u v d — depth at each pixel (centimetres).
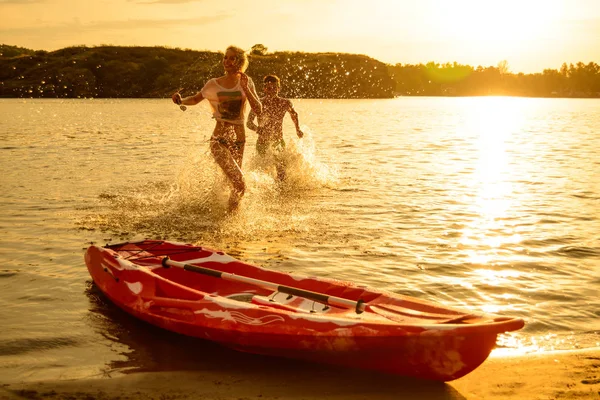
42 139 2003
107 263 546
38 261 638
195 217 845
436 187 1145
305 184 1147
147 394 374
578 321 500
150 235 746
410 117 4256
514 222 853
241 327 431
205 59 8988
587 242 746
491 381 395
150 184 1111
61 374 402
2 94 7525
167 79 8388
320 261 655
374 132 2655
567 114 5422
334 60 9875
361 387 391
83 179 1166
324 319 411
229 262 556
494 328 365
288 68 8538
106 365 417
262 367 421
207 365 423
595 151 1867
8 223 796
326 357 415
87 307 521
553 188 1141
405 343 385
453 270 632
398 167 1438
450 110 6181
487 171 1381
